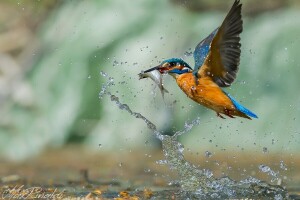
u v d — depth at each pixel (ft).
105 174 37.73
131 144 52.31
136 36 55.06
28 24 61.52
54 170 41.32
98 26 56.34
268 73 52.31
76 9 58.13
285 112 51.16
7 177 36.42
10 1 63.26
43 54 57.62
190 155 48.55
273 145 50.49
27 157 52.34
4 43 61.16
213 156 47.83
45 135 54.44
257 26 54.13
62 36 57.62
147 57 53.93
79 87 54.90
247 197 28.53
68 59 55.93
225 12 55.26
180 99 52.24
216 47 26.04
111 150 52.31
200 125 51.98
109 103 53.62
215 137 51.47
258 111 51.60
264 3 54.80
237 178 36.73
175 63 27.89
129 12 56.29
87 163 45.34
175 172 38.37
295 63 52.31
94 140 53.47
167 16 55.47
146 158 47.60
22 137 54.39
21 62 59.72
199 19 55.01
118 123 53.11
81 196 29.01
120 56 54.44
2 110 56.03
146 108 52.34
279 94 51.83
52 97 55.42
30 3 61.41
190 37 54.08
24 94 56.08
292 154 48.01
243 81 52.31
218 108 27.32
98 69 54.80
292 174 38.37
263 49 53.11
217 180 29.94
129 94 52.95
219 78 27.14
